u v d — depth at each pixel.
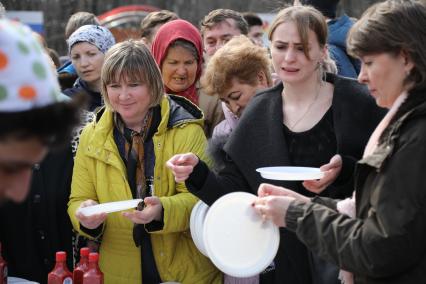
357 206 4.61
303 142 6.33
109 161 6.85
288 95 6.48
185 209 6.66
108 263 6.90
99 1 21.80
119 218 6.82
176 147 6.90
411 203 4.19
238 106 7.32
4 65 2.71
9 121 2.71
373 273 4.35
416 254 4.26
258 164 6.38
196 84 9.14
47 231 7.48
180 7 23.45
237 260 5.84
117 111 6.92
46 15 20.91
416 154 4.23
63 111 2.88
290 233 6.30
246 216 5.87
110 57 6.86
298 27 6.23
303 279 6.32
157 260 6.85
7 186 2.88
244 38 7.56
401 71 4.51
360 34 4.54
